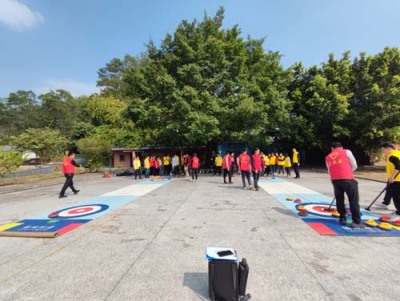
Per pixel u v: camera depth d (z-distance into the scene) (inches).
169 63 791.1
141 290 131.6
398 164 263.0
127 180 710.5
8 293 131.7
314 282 135.9
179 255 174.1
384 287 130.4
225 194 412.2
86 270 155.2
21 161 796.0
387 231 215.2
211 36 802.8
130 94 891.4
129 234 220.7
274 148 1115.3
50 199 420.2
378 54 887.7
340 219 237.6
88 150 1111.6
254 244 191.5
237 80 771.4
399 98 834.2
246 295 122.5
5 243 206.8
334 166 235.8
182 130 736.3
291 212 287.1
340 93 897.5
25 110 3304.6
